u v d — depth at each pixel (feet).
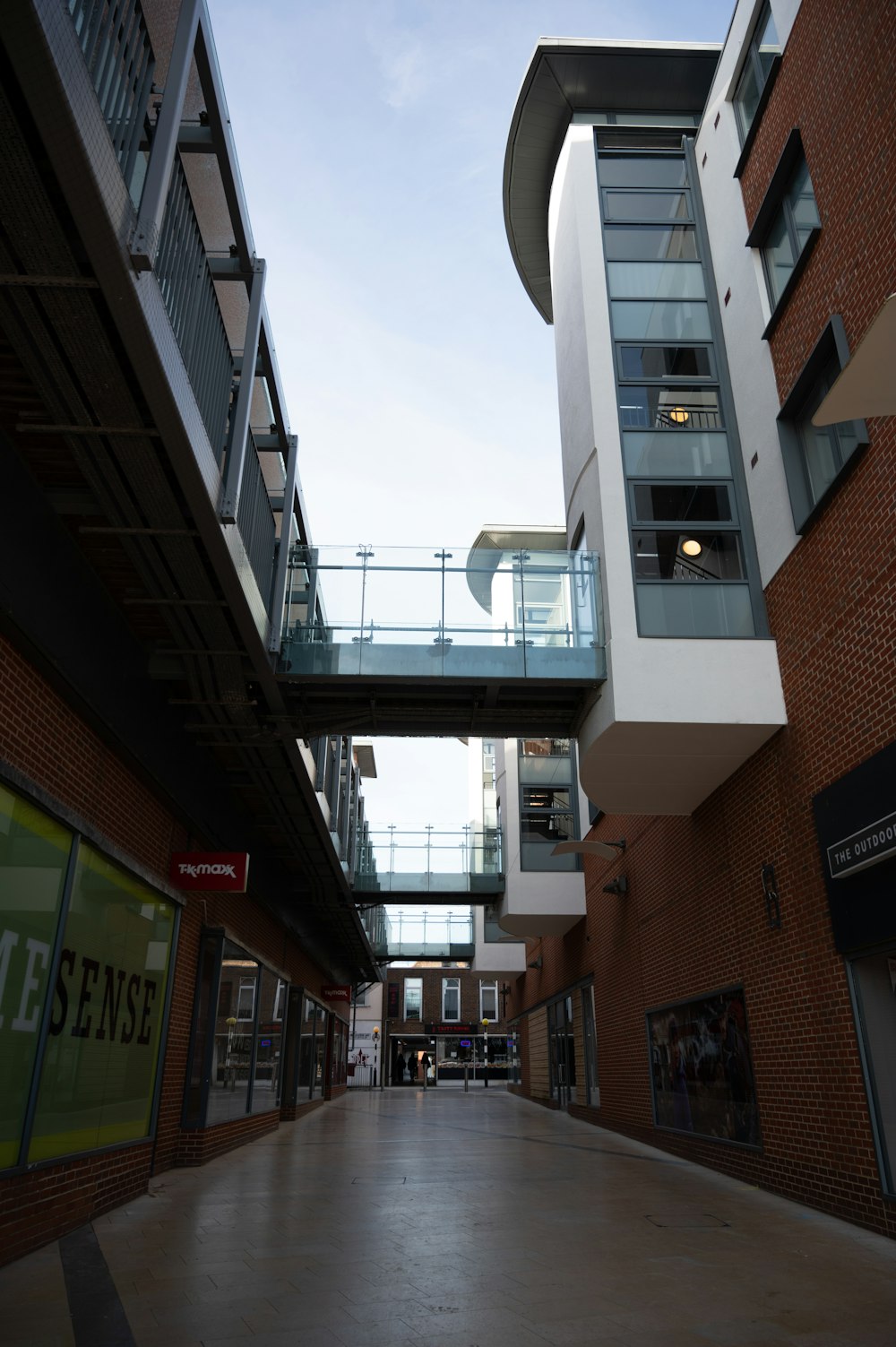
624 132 47.06
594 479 36.73
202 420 20.11
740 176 37.17
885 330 15.76
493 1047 173.88
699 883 38.52
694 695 31.30
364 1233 22.66
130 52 15.84
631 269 40.57
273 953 58.54
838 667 27.12
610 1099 55.11
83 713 24.12
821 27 29.01
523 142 53.01
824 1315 15.57
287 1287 17.25
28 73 11.78
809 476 30.60
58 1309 15.53
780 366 32.40
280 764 38.70
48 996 20.81
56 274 14.92
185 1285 17.31
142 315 15.55
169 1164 34.68
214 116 19.36
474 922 101.04
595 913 60.39
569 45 47.98
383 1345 13.79
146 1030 29.48
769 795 31.68
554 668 32.89
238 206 21.59
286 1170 35.76
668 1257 20.04
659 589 33.50
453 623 33.37
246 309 26.96
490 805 95.50
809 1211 26.58
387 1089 146.61
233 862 33.09
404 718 36.04
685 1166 37.42
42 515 20.61
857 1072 25.00
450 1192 29.78
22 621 19.45
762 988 31.50
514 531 75.20
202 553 23.34
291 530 31.73
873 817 24.44
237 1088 44.47
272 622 30.78
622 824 52.16
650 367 38.32
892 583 24.09
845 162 27.30
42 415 18.74
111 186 13.98
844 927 25.75
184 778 33.24
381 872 75.77
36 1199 20.26
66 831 22.08
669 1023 42.78
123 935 26.89
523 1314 15.53
